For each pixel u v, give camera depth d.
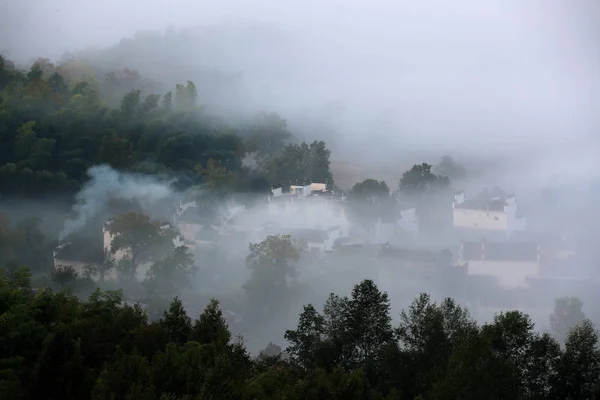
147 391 54.44
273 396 58.28
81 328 64.81
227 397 55.56
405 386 62.66
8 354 61.91
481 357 57.62
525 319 64.75
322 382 58.62
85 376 60.22
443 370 60.44
